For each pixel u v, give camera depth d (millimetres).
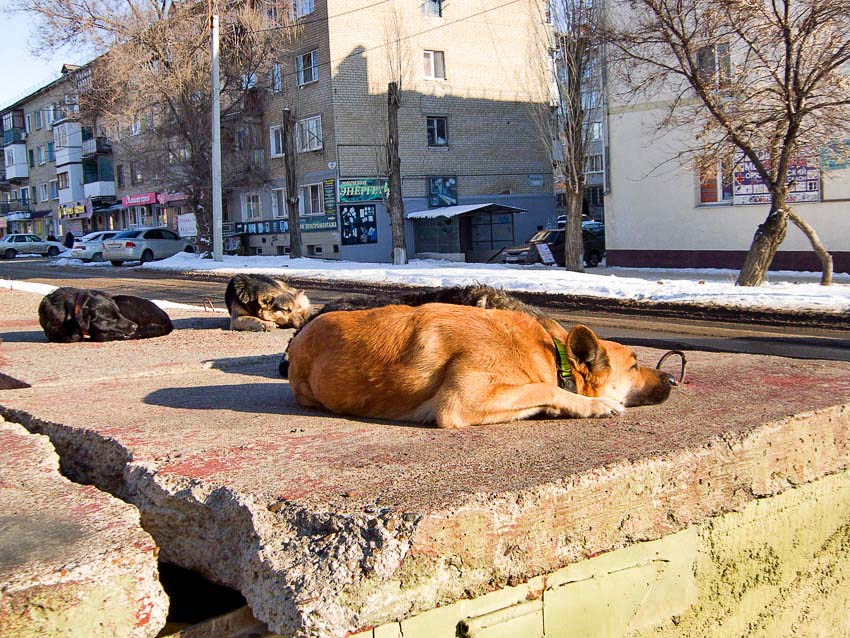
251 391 5570
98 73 37062
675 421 4020
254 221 44281
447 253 38656
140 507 3346
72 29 35281
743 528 3727
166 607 2689
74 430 4285
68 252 57531
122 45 35750
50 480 3332
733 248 23984
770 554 3863
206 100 37688
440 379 4059
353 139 37844
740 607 3748
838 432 4184
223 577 3020
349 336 4344
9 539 2684
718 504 3607
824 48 14883
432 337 4098
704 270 24469
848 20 14750
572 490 3094
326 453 3629
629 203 26844
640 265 26734
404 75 38719
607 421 4113
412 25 38688
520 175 42281
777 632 3926
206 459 3578
